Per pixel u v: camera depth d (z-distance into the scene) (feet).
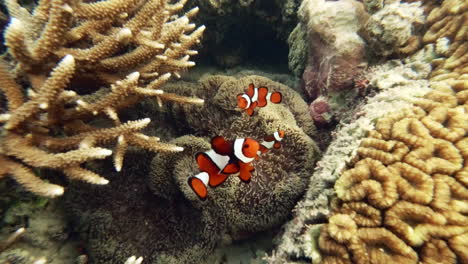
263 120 1.86
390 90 1.74
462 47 1.70
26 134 1.29
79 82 1.58
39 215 1.46
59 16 1.26
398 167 1.29
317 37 2.22
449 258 1.07
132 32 1.52
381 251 1.14
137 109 1.97
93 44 1.56
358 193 1.28
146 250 1.63
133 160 1.78
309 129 2.16
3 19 1.63
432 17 1.89
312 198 1.49
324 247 1.24
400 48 1.94
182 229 1.70
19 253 1.31
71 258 1.56
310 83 2.39
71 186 1.61
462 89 1.52
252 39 3.44
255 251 1.82
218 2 2.72
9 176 1.27
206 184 0.98
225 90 2.01
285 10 2.83
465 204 1.15
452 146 1.29
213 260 1.79
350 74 2.06
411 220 1.18
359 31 2.08
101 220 1.61
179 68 1.86
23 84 1.43
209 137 2.00
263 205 1.70
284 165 1.78
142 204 1.72
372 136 1.47
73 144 1.38
